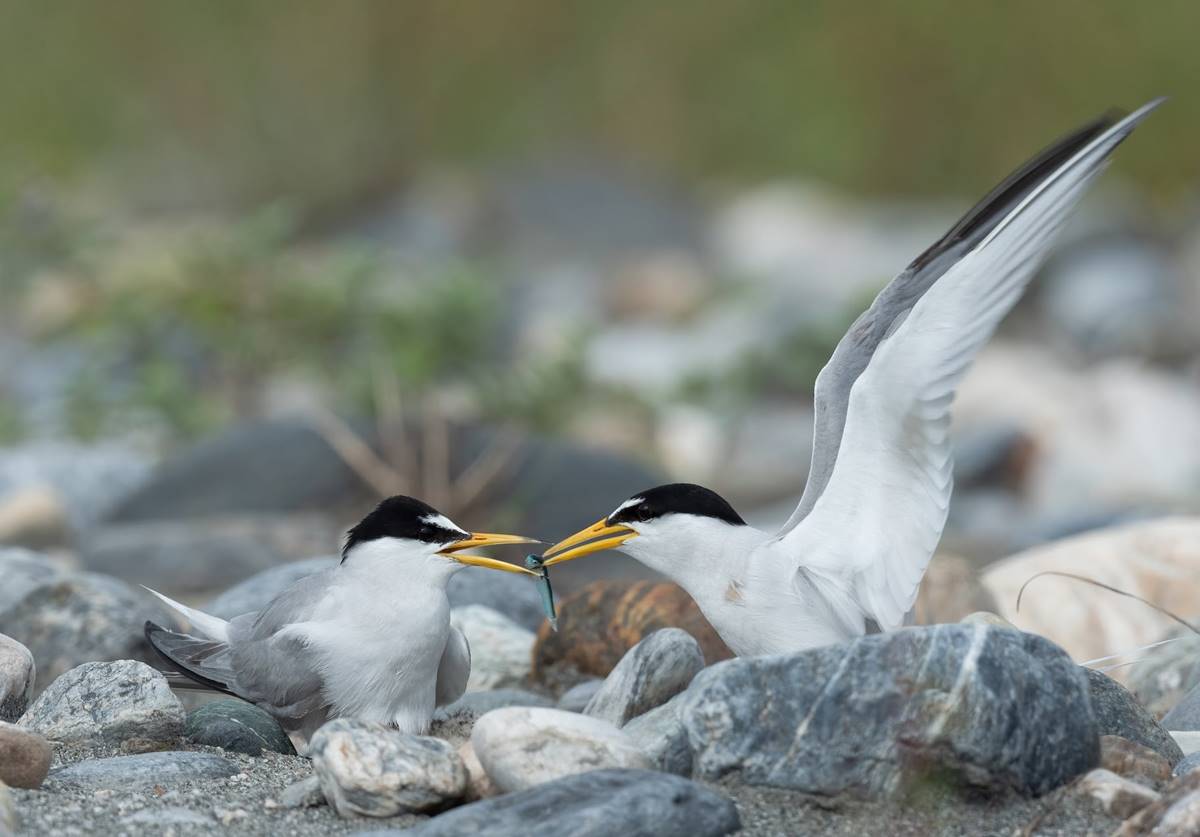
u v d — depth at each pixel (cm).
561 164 2873
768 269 2439
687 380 1575
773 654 579
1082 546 921
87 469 1323
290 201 2711
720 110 2902
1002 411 1731
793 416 1720
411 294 1614
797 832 543
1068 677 574
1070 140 638
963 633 565
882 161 2773
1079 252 2281
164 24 2727
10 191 1778
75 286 1808
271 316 1516
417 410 1355
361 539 682
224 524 1173
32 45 2675
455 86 2859
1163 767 588
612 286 2366
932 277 651
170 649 707
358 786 554
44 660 788
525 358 1809
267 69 2766
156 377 1463
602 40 2897
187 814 559
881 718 555
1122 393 1641
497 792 571
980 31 2645
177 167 2711
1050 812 549
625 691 643
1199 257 2270
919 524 626
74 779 596
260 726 684
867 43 2758
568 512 1252
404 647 670
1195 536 908
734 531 655
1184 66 2531
